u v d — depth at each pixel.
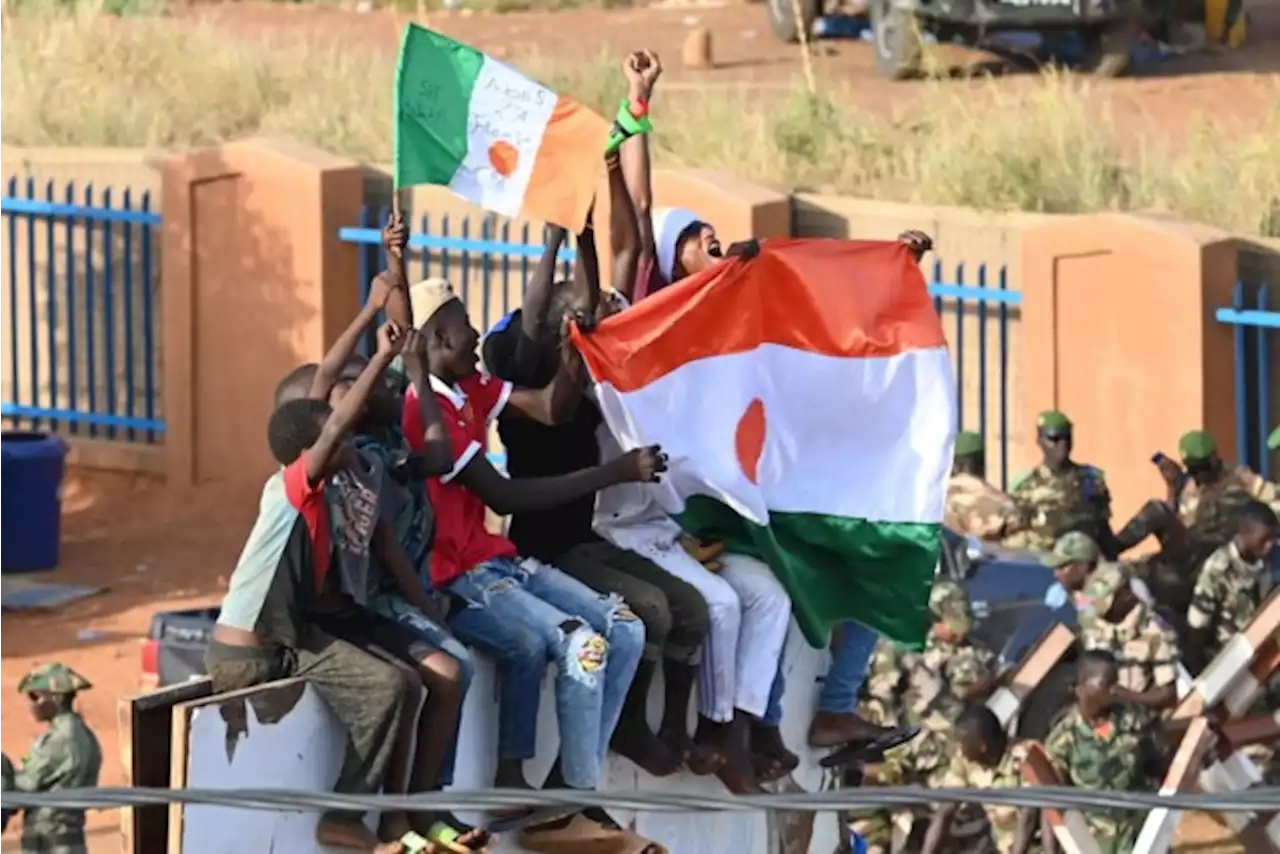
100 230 69.50
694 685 30.06
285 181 65.56
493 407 28.38
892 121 72.56
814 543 31.75
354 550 24.77
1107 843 39.69
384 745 24.89
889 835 40.84
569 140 29.05
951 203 62.62
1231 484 47.59
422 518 26.41
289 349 66.00
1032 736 41.25
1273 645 41.34
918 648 32.41
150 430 69.50
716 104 72.69
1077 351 56.06
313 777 25.11
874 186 64.81
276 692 24.62
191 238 67.12
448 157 28.45
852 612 32.50
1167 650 41.81
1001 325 57.69
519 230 64.25
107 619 56.28
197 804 20.78
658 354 29.70
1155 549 54.84
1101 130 68.12
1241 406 54.31
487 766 27.30
